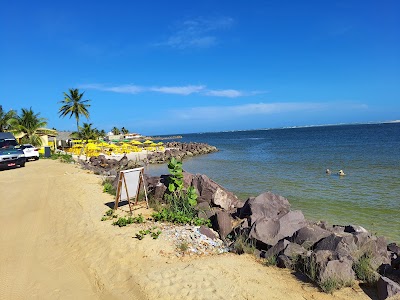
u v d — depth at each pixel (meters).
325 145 63.38
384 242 8.30
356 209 14.77
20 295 5.49
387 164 29.45
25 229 9.08
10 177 18.67
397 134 89.25
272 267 6.67
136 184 10.80
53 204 11.75
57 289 5.69
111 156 45.06
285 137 123.75
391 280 5.79
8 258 7.06
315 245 7.54
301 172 27.14
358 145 58.44
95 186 15.26
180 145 76.12
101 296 5.43
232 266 6.51
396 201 15.95
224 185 22.14
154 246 7.39
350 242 7.09
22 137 46.97
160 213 9.90
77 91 52.75
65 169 22.39
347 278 5.84
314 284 5.82
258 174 27.08
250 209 10.74
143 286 5.56
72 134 64.31
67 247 7.67
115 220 9.56
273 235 8.17
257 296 5.28
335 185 20.77
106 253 7.07
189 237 8.17
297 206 15.59
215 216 9.90
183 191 12.13
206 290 5.40
